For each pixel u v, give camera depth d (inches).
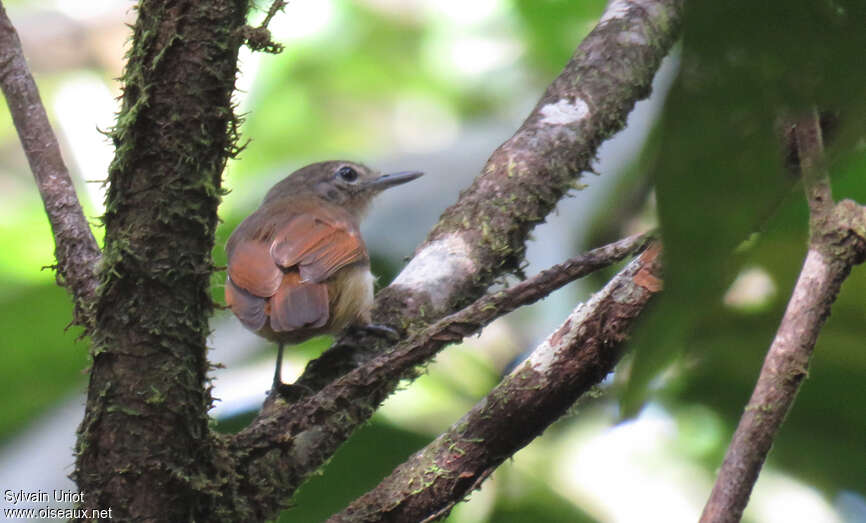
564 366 240.1
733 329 323.3
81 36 783.7
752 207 58.1
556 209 347.6
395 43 741.9
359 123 742.5
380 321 322.7
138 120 212.8
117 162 219.0
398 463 391.2
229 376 401.1
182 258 221.6
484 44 711.7
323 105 745.6
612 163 385.1
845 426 369.4
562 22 633.0
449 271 325.7
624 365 73.7
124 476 224.5
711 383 352.2
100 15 790.5
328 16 748.0
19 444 394.0
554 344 243.0
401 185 461.7
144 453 224.8
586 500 418.6
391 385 282.7
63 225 267.3
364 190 457.1
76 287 261.1
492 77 698.8
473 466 245.9
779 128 58.9
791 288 297.3
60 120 732.0
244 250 365.4
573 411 280.5
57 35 777.6
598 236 381.4
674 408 372.5
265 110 738.8
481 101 698.8
